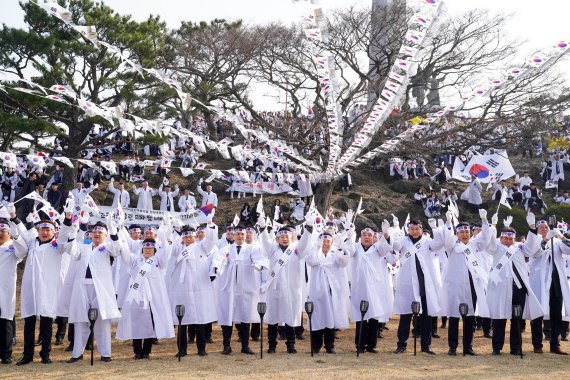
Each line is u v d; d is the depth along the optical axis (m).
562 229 13.87
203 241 11.22
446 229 11.34
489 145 24.20
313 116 27.02
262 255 11.28
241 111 23.25
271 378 9.10
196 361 10.38
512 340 11.22
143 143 22.47
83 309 10.22
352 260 11.88
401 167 34.88
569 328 13.77
